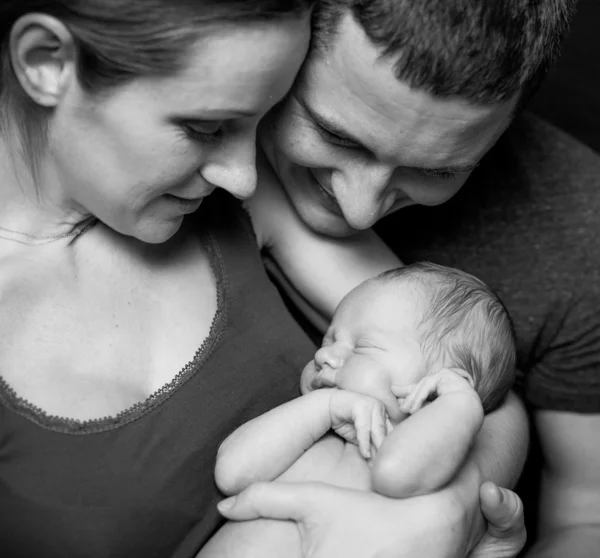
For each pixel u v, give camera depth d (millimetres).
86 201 1108
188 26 923
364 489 1170
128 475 1117
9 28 1010
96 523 1092
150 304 1233
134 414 1145
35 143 1112
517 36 1044
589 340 1500
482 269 1517
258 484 1149
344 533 1110
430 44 1019
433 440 1116
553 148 1534
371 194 1198
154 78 959
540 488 1607
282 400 1290
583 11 2824
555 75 2732
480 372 1297
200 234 1320
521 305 1503
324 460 1207
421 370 1260
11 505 1070
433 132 1102
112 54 950
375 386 1239
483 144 1160
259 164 1391
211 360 1236
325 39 1074
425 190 1233
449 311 1292
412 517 1117
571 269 1498
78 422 1101
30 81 1006
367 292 1332
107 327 1183
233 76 962
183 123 1003
